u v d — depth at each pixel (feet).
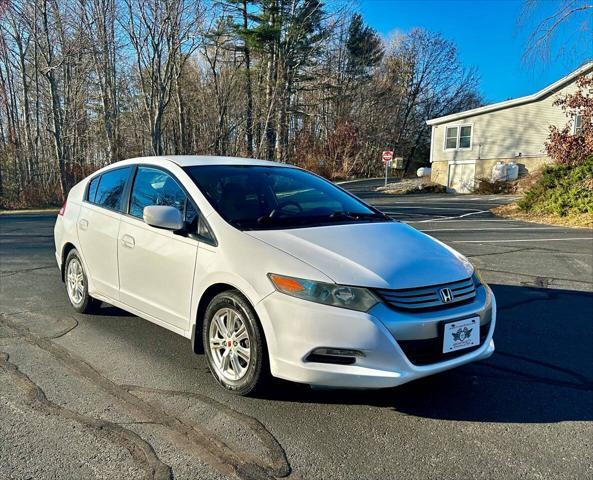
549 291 21.16
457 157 105.29
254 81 130.31
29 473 8.32
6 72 97.45
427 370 9.84
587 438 9.77
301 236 11.31
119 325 16.02
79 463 8.61
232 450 9.10
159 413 10.37
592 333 15.96
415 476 8.47
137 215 14.19
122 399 10.97
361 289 9.74
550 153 59.67
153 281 13.15
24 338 14.76
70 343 14.38
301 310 9.77
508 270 25.18
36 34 82.33
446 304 10.27
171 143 134.62
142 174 14.75
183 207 12.86
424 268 10.59
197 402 10.87
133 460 8.71
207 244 11.71
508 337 15.52
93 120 108.06
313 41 118.62
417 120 187.62
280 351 10.01
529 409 10.91
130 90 109.09
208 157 15.28
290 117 132.57
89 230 15.85
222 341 11.44
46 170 95.35
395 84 177.27
